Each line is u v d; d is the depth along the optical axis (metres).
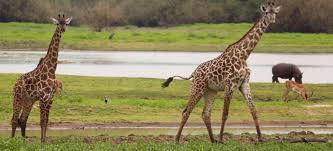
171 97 50.88
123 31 149.50
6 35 121.31
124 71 71.56
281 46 115.69
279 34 136.38
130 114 43.88
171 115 43.97
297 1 148.75
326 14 149.75
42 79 31.84
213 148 29.27
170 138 34.78
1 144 28.91
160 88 54.22
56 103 44.91
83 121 41.28
